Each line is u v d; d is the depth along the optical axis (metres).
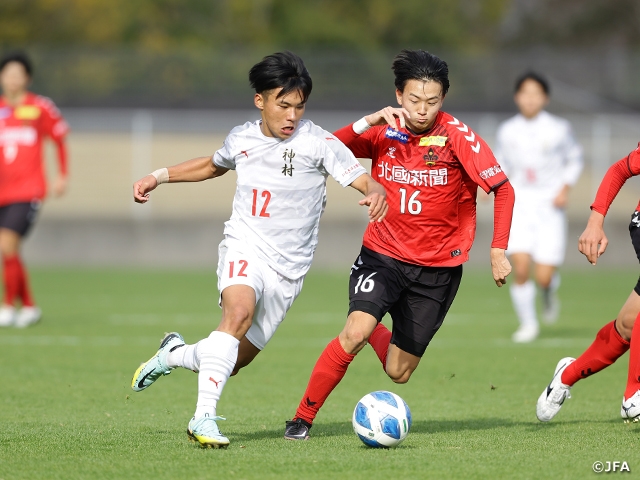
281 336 40.12
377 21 155.50
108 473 16.11
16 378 28.95
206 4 148.75
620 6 179.38
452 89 111.75
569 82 111.62
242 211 19.28
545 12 183.38
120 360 32.91
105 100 108.50
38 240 80.62
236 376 29.94
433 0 159.50
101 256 80.69
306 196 19.09
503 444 18.97
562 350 35.97
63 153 43.16
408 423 18.44
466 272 75.75
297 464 16.81
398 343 21.02
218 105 109.44
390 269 20.23
